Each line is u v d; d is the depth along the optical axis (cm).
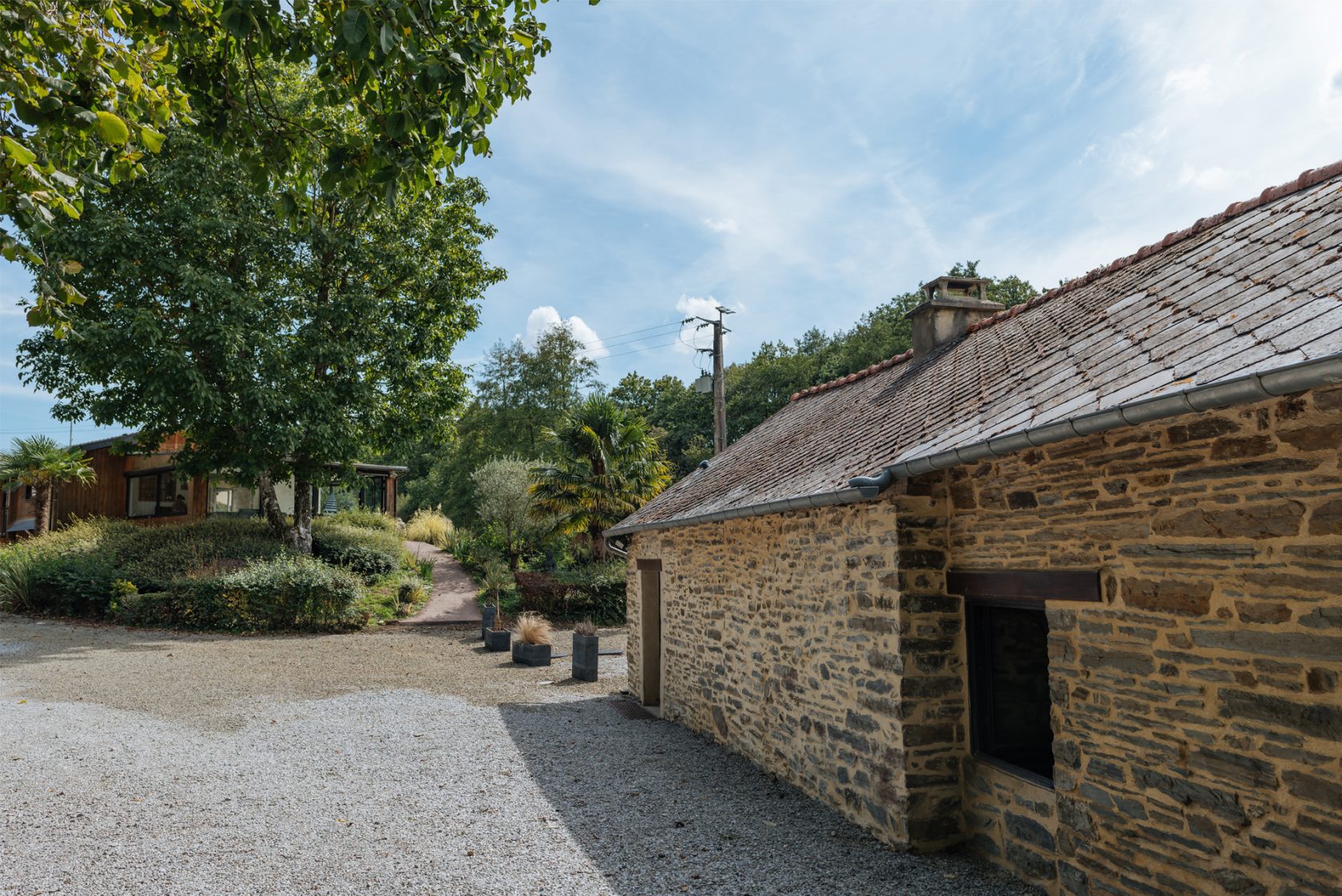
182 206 1705
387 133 438
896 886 487
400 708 1019
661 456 3294
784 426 1088
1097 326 555
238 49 480
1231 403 316
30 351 1830
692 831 584
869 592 581
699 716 905
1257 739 345
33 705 948
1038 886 480
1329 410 321
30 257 399
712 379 2169
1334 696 317
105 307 1722
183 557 1889
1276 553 340
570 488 2159
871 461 580
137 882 479
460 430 4250
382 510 3069
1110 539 424
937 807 542
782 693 716
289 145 520
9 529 2838
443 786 695
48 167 403
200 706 987
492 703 1077
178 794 649
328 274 2023
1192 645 377
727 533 846
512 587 2191
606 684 1248
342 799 653
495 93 507
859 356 4194
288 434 1775
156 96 458
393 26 381
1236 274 465
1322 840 318
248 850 535
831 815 618
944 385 701
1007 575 499
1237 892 351
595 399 2273
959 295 977
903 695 541
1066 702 450
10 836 543
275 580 1680
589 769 755
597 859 529
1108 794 420
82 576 1753
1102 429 370
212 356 1767
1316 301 344
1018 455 494
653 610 1110
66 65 411
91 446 2641
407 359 2083
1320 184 524
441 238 2164
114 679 1143
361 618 1762
